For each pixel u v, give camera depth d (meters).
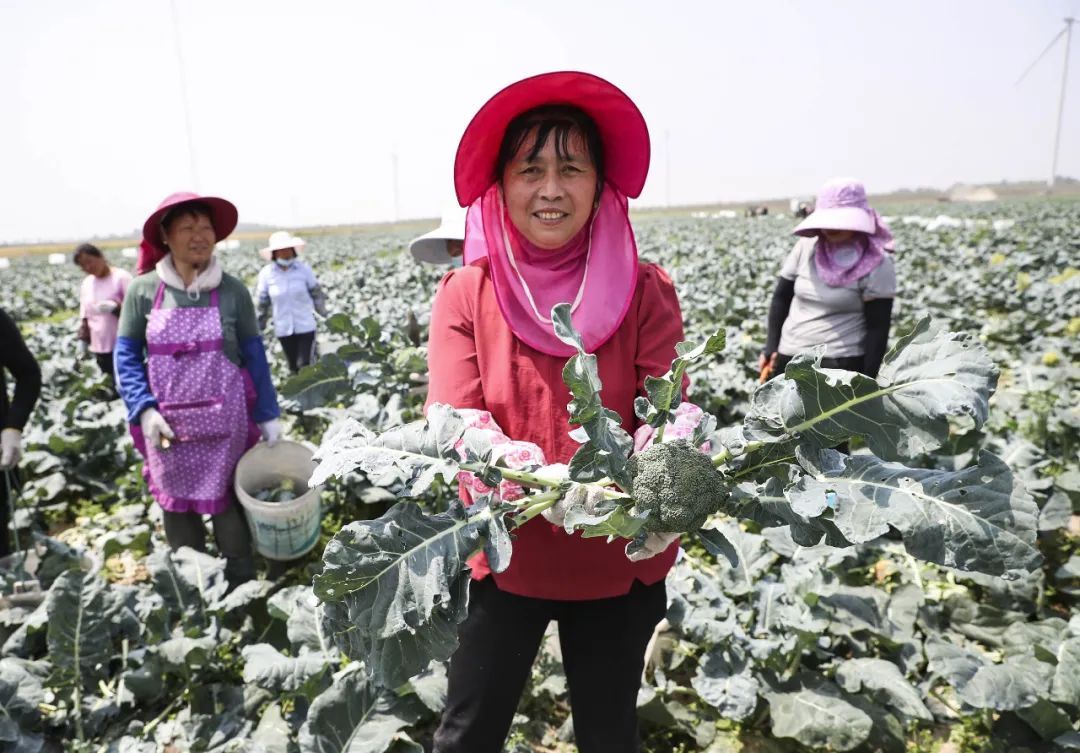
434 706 2.54
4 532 3.54
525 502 1.41
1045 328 9.00
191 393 3.22
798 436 1.36
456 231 3.87
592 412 1.33
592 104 1.53
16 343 3.27
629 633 1.69
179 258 3.17
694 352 1.36
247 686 2.91
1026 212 43.09
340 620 1.36
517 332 1.59
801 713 2.61
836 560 3.18
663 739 2.72
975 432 4.07
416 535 1.35
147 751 2.62
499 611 1.69
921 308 11.00
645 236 35.50
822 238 3.75
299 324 7.30
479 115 1.48
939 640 2.77
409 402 4.40
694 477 1.30
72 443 5.34
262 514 3.30
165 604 3.15
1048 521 3.59
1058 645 2.80
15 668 2.74
